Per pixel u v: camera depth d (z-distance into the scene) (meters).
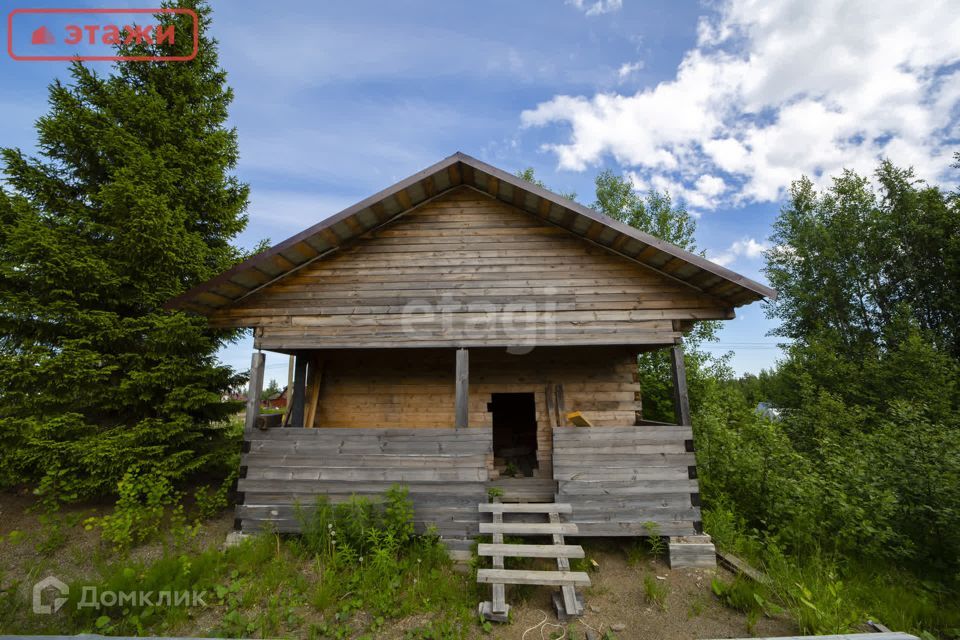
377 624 4.75
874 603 5.34
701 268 6.38
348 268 7.78
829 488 7.21
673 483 6.64
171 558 6.11
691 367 16.77
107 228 8.69
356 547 6.22
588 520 6.54
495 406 11.78
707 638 4.60
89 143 9.20
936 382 15.80
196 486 9.77
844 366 20.02
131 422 8.95
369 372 9.55
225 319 7.64
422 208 8.02
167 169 9.77
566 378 9.25
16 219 8.28
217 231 11.01
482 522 6.55
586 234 7.54
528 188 6.84
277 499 6.82
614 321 7.31
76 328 8.25
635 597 5.48
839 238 25.09
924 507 6.47
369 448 6.92
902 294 22.88
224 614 4.94
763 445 9.05
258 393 7.42
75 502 8.36
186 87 10.82
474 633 4.67
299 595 5.29
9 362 7.59
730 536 6.89
